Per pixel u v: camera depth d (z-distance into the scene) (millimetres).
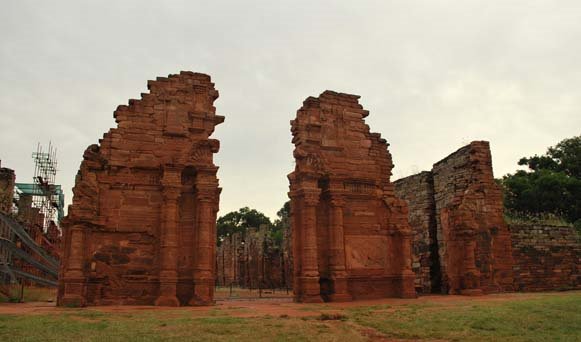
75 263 22328
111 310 19953
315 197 26594
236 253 73875
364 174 28797
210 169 25047
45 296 29625
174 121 25609
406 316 17328
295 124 28141
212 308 21281
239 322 15453
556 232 39344
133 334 13016
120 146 24688
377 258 28188
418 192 41188
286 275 55219
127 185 24484
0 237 32625
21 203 56906
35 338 12102
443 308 19969
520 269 36750
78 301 21844
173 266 23609
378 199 29016
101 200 24016
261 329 14148
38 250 37562
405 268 28297
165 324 14906
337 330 14547
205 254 24031
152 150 25078
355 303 24188
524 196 65062
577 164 69625
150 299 23688
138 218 24328
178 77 26297
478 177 35844
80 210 22891
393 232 28797
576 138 71875
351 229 27938
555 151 73688
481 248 35000
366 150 29266
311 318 16906
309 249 25891
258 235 67188
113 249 23781
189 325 14688
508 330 14336
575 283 39250
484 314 17297
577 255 39906
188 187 25156
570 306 18672
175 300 23094
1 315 16750
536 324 15219
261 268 61375
